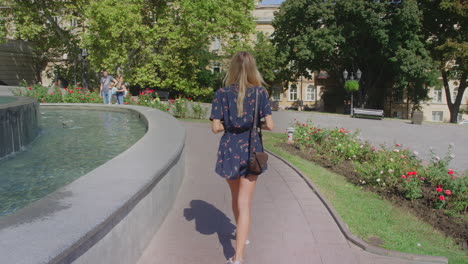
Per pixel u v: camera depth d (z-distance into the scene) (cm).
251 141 316
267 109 319
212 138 1155
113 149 668
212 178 647
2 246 193
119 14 2112
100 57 2305
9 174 491
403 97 4306
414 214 552
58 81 3353
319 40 3052
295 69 3672
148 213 363
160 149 495
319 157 932
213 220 441
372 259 365
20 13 2572
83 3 2634
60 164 550
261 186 619
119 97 1697
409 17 2816
